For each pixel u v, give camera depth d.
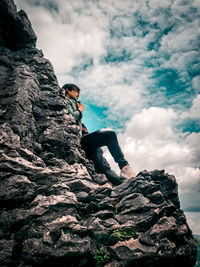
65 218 3.44
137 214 4.14
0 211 3.40
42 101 5.63
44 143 4.91
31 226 3.27
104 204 4.12
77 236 3.27
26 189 3.60
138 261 3.21
